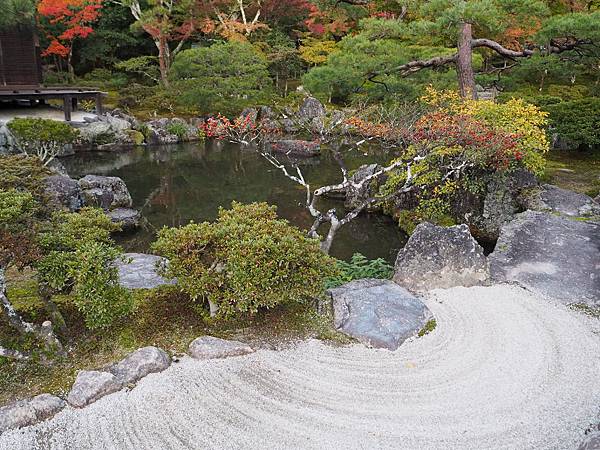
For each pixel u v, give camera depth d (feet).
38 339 12.85
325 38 68.80
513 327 15.20
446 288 17.87
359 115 31.37
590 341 14.40
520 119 26.91
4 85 58.59
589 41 32.40
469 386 12.34
